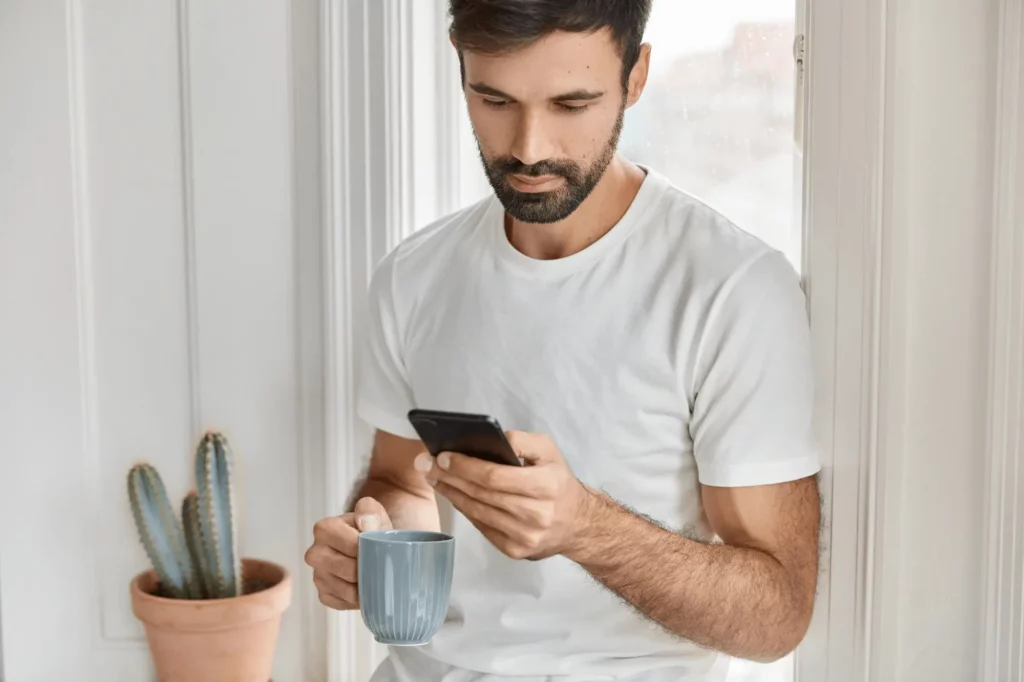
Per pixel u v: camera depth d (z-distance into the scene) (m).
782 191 1.68
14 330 1.91
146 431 1.91
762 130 1.69
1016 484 1.39
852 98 1.45
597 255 1.41
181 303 1.89
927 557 1.47
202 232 1.86
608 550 1.22
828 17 1.47
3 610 1.95
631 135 1.76
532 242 1.45
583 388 1.40
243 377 1.88
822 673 1.52
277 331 1.87
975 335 1.43
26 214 1.89
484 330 1.46
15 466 1.93
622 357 1.39
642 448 1.39
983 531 1.44
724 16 1.70
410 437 1.60
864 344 1.46
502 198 1.31
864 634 1.48
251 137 1.84
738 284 1.35
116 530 1.92
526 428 1.43
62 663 1.95
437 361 1.50
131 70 1.86
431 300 1.53
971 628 1.46
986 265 1.42
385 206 1.77
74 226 1.88
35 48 1.86
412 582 1.19
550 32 1.20
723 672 1.48
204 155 1.85
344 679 1.87
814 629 1.52
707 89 1.72
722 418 1.35
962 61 1.41
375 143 1.77
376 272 1.60
